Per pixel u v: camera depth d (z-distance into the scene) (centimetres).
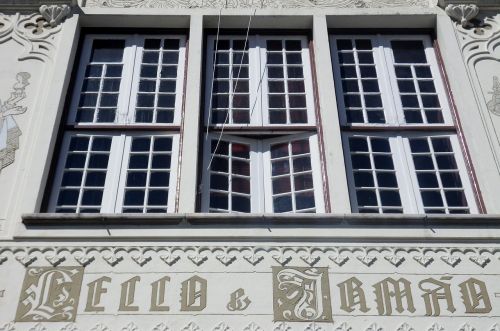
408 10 953
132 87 888
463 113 857
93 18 942
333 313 676
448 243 729
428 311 679
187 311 675
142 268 706
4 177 787
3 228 739
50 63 895
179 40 942
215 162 824
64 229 730
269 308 678
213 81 898
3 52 905
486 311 680
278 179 819
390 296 689
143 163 821
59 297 685
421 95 891
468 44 928
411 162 830
